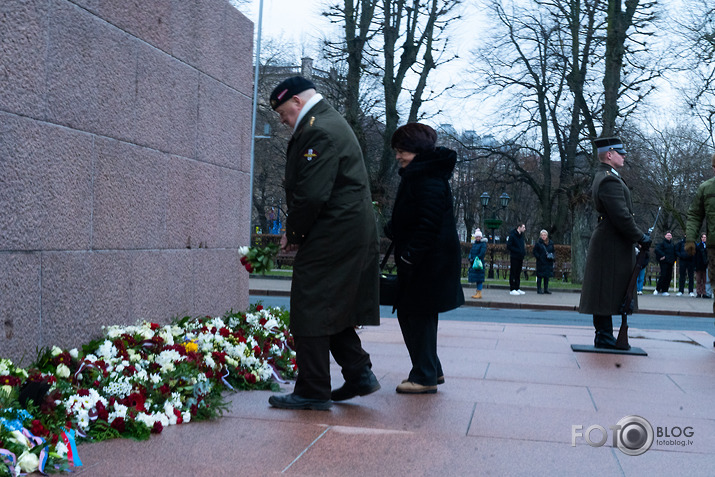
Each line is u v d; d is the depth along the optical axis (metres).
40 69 4.11
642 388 5.10
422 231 4.49
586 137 30.75
